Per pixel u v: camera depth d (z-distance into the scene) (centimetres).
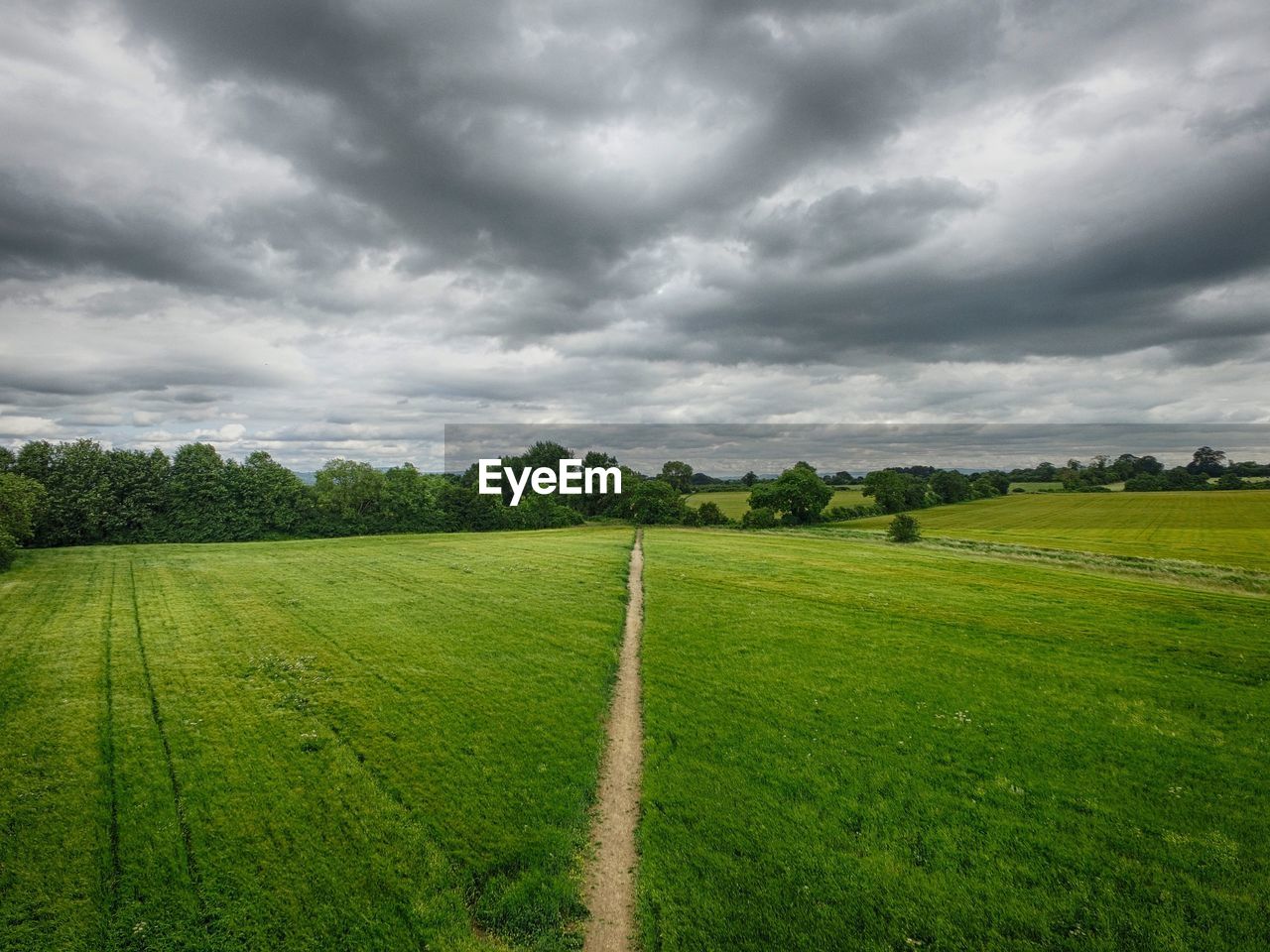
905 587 4725
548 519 14588
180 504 10381
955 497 17100
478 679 2655
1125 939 1235
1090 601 4172
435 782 1811
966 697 2478
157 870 1423
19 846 1495
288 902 1334
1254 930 1247
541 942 1254
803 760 1964
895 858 1486
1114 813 1662
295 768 1877
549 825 1622
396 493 13338
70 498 9075
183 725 2164
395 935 1255
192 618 3722
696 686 2603
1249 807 1689
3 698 2405
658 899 1355
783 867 1452
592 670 2794
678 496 15100
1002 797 1742
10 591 4566
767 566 5884
